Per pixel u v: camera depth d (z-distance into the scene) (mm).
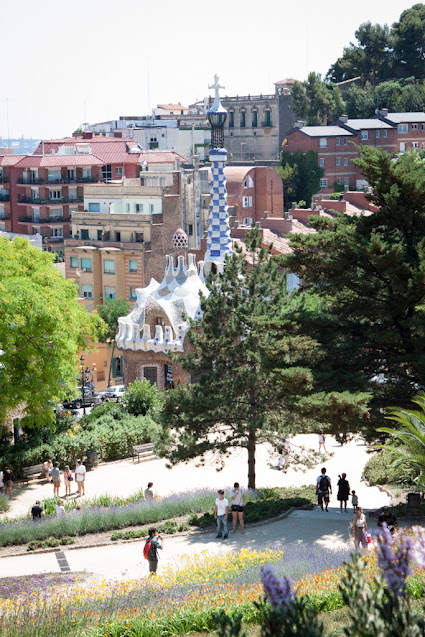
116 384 104062
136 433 60844
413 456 34750
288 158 171875
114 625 22047
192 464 56281
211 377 45469
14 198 159750
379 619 10570
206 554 33250
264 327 41906
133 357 79750
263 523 38281
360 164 42875
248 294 47562
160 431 47719
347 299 43656
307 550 30781
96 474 56000
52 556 37281
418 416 34469
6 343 51844
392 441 39031
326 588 22562
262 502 41500
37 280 57594
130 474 55219
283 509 40750
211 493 45000
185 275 80062
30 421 56156
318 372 38844
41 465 55469
